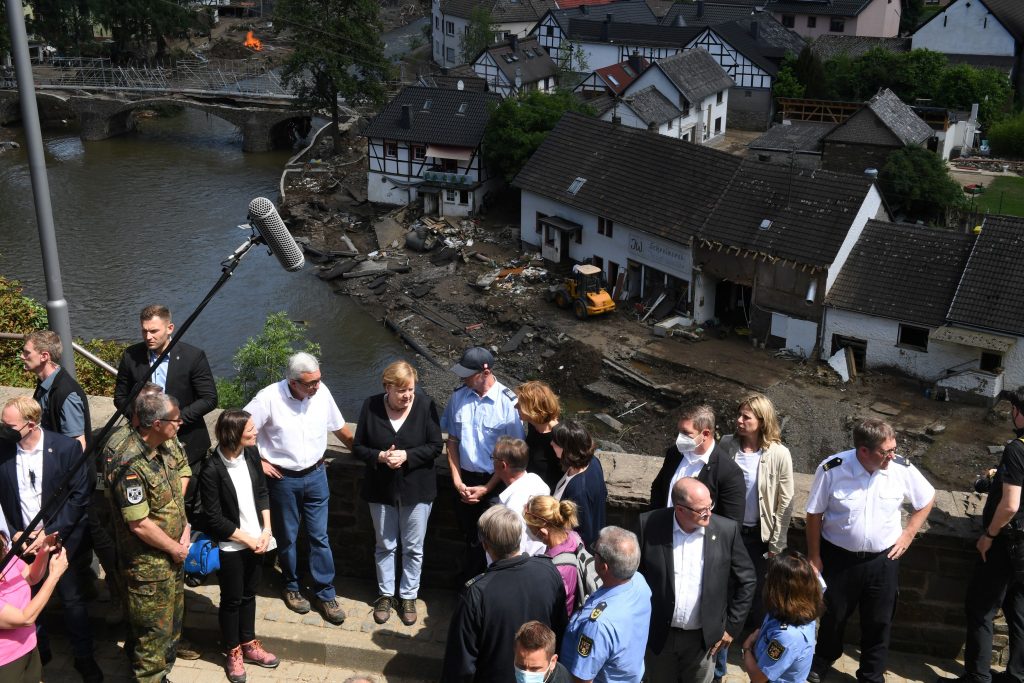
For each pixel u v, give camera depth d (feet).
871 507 26.32
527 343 148.97
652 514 25.50
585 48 279.28
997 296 127.65
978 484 28.58
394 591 30.09
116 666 28.04
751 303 144.05
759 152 196.24
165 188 220.43
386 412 28.89
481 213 198.08
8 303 58.29
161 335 28.73
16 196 213.66
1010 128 210.59
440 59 324.80
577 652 22.95
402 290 168.25
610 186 163.53
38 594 23.88
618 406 134.41
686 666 25.71
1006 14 247.91
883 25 285.43
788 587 22.57
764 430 27.66
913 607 29.14
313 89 245.65
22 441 26.48
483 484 29.84
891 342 133.08
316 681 27.89
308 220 200.03
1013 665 27.17
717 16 287.28
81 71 280.51
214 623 29.19
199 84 274.98
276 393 28.35
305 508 29.09
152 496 25.25
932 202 175.32
